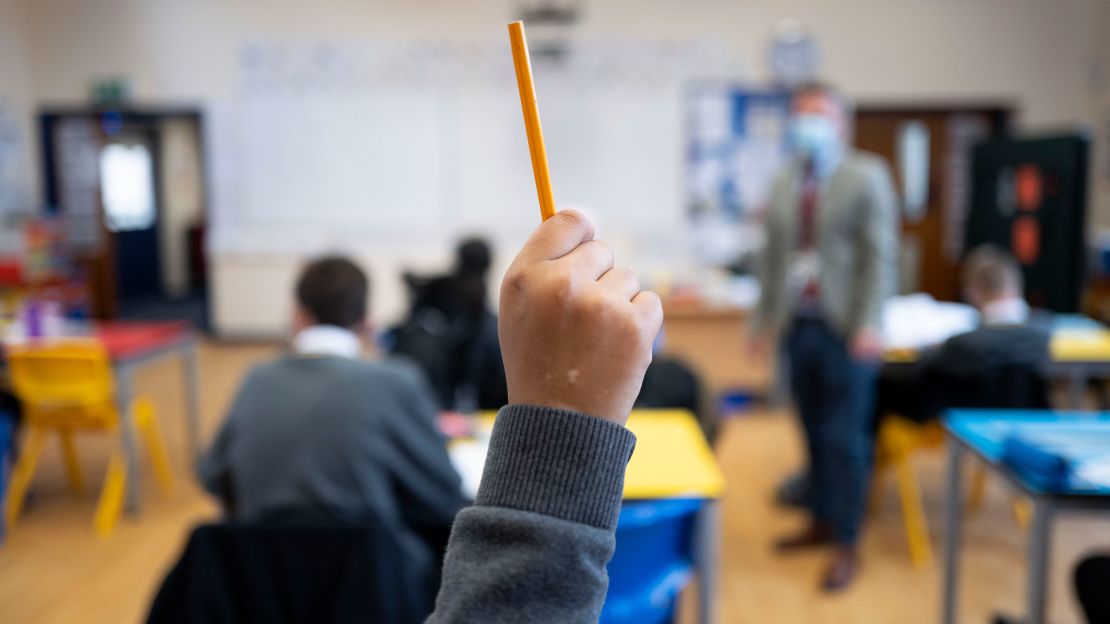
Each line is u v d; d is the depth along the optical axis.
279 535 1.45
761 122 7.27
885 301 2.78
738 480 4.00
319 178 7.38
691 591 2.87
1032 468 1.77
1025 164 4.85
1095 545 3.25
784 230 3.02
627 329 0.43
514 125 7.33
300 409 1.79
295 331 1.97
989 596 2.85
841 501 2.91
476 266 3.14
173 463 4.25
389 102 7.30
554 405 0.43
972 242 5.47
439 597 0.42
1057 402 4.61
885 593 2.89
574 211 0.47
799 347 3.00
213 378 6.19
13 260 6.26
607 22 7.21
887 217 2.78
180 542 3.31
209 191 7.43
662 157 7.31
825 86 2.94
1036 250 4.74
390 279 7.46
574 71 7.22
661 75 7.25
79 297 7.13
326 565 1.45
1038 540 1.71
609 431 0.43
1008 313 3.02
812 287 2.94
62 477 4.04
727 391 5.13
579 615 0.40
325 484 1.77
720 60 7.24
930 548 3.27
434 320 3.11
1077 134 4.43
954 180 7.43
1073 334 3.76
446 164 7.35
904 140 7.41
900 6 7.20
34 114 7.38
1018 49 7.21
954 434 2.16
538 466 0.42
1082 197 4.43
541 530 0.41
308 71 7.29
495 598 0.40
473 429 2.34
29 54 7.32
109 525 3.45
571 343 0.43
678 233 7.36
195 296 11.23
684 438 2.22
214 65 7.32
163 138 11.22
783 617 2.73
